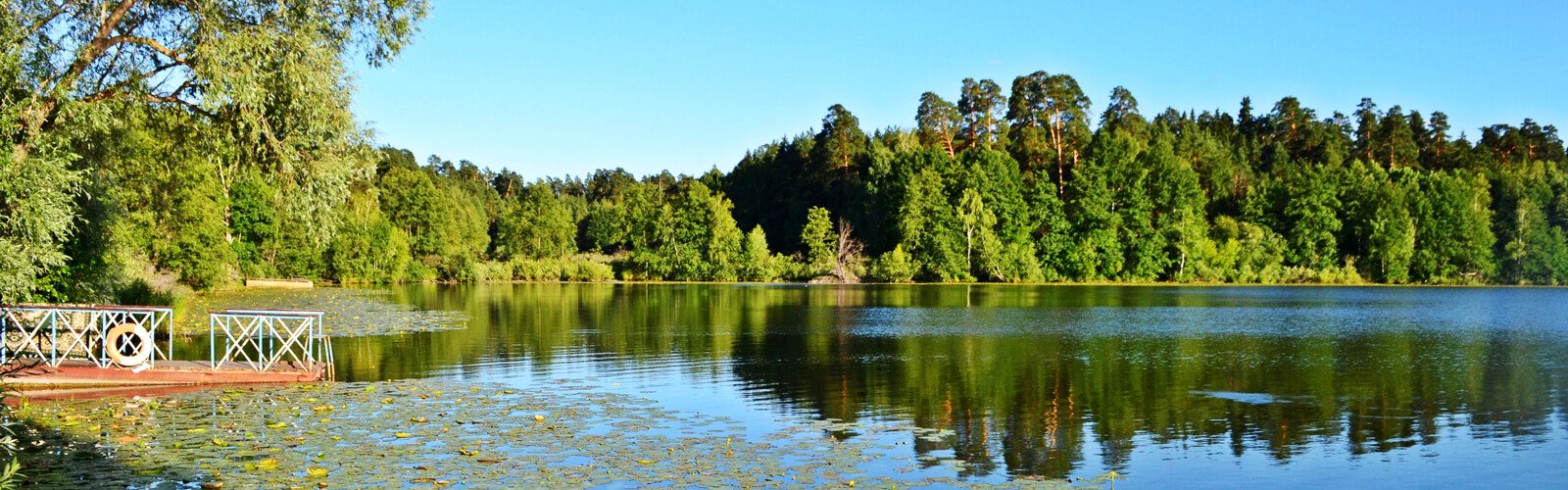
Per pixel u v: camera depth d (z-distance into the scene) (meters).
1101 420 15.45
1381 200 87.25
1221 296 59.88
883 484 11.19
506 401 16.33
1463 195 85.75
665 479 11.11
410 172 99.56
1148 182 91.25
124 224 27.89
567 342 26.75
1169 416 15.88
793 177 113.62
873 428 14.52
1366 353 25.08
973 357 23.69
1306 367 22.22
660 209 95.19
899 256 84.38
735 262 91.81
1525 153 114.69
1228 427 14.96
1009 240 88.81
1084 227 89.25
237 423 14.03
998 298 55.91
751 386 18.58
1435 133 115.38
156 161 26.67
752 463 12.03
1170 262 88.69
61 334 21.36
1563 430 14.80
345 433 13.41
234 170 20.05
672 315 38.84
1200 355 24.45
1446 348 26.53
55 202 16.52
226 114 18.78
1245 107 143.38
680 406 16.17
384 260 80.44
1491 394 18.28
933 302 50.75
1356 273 85.75
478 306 44.88
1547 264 83.12
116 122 19.73
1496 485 11.72
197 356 22.47
